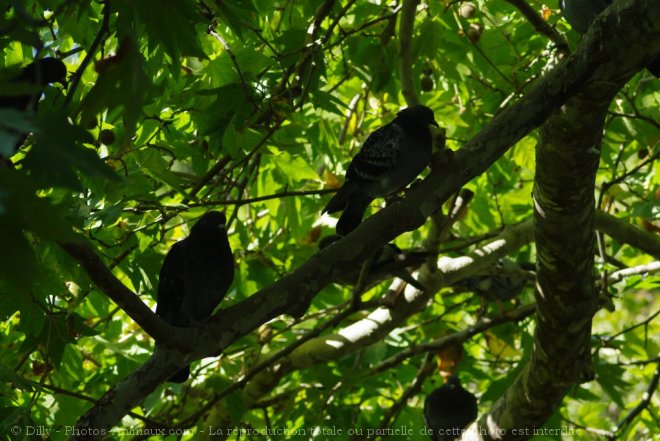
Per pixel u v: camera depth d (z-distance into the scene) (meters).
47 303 8.48
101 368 12.75
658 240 12.05
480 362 15.52
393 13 10.96
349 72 12.70
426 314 14.91
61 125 3.21
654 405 14.76
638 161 13.66
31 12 7.79
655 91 12.62
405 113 9.57
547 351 9.55
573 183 7.82
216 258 8.95
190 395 12.84
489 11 12.51
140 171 9.41
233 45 10.02
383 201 13.84
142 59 3.93
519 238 11.93
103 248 10.10
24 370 11.22
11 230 3.16
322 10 10.22
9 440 7.50
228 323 6.57
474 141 7.14
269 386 12.48
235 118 9.47
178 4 6.17
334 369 13.88
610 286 13.38
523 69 12.30
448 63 12.00
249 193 13.07
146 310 6.16
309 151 13.82
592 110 7.17
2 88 3.21
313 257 6.77
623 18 6.49
